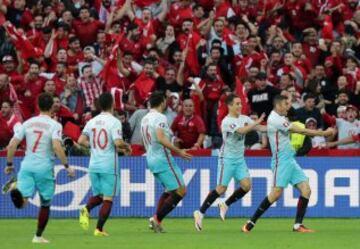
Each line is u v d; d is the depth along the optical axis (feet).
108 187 115.85
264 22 189.78
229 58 172.76
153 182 142.51
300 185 122.93
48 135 107.34
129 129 147.95
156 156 119.55
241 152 124.98
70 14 179.32
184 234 119.85
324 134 120.37
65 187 141.49
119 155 141.90
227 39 173.99
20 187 106.83
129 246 105.19
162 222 137.08
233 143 124.16
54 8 188.55
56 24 182.39
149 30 177.88
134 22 178.50
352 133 154.30
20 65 170.09
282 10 195.11
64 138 144.05
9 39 170.71
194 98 157.89
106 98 115.85
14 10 184.03
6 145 146.82
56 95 152.46
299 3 195.00
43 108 108.17
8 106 147.43
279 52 174.81
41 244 107.24
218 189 124.88
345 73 172.86
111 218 141.90
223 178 124.47
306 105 153.79
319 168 143.23
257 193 143.43
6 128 146.61
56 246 105.09
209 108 158.51
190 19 176.45
